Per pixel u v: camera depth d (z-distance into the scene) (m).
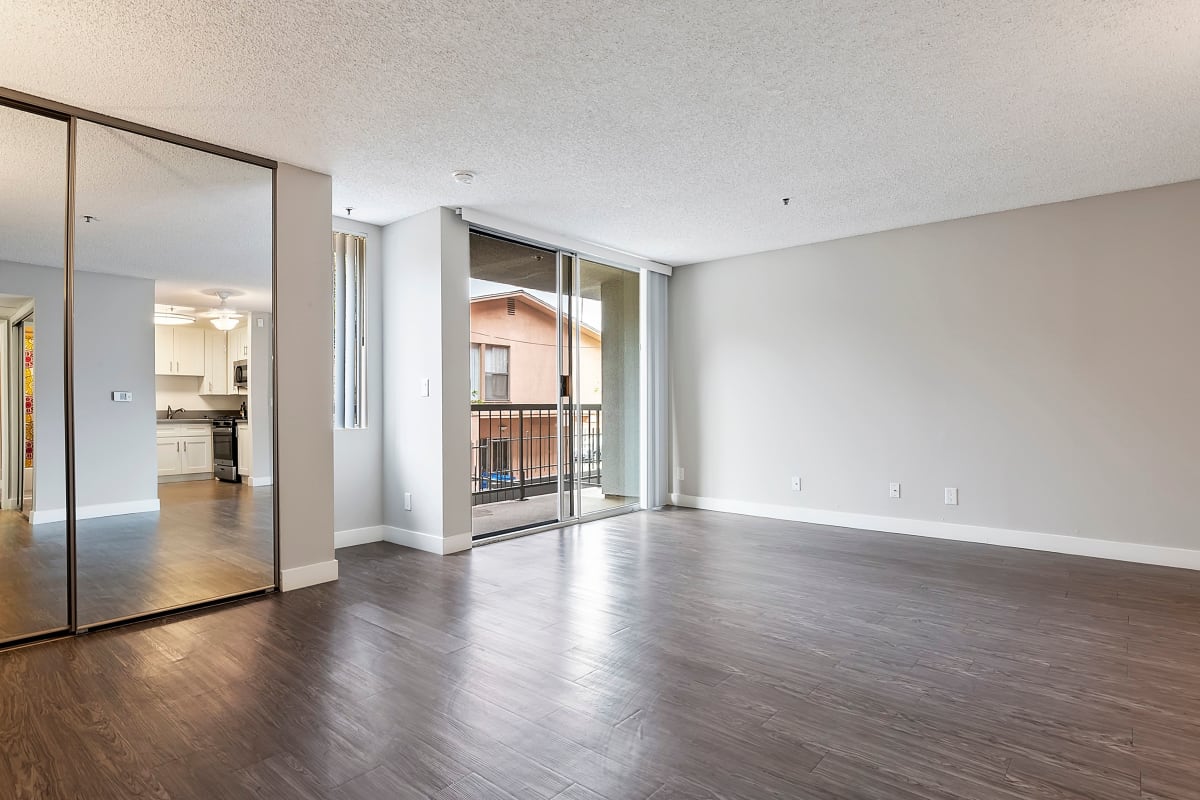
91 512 2.87
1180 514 3.81
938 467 4.64
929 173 3.64
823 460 5.19
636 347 6.00
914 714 2.03
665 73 2.52
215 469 3.20
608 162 3.45
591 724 1.97
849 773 1.71
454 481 4.27
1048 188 3.90
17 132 2.69
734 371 5.73
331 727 1.95
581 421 5.36
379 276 4.64
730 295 5.76
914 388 4.74
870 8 2.10
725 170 3.58
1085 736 1.89
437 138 3.12
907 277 4.77
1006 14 2.13
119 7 2.01
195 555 3.14
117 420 2.94
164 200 3.04
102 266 2.89
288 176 3.44
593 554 4.18
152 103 2.72
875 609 3.05
